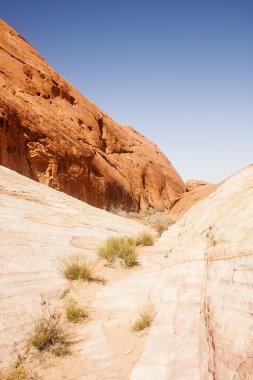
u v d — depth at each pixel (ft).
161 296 14.62
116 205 123.54
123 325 14.49
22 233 26.40
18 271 18.51
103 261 26.16
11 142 76.23
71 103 118.52
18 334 12.76
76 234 32.60
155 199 161.58
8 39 100.01
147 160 169.58
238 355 6.52
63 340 13.07
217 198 18.03
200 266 13.52
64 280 20.25
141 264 26.43
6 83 85.56
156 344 10.70
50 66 115.44
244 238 9.60
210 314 9.08
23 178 49.06
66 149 94.84
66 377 10.71
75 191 97.66
